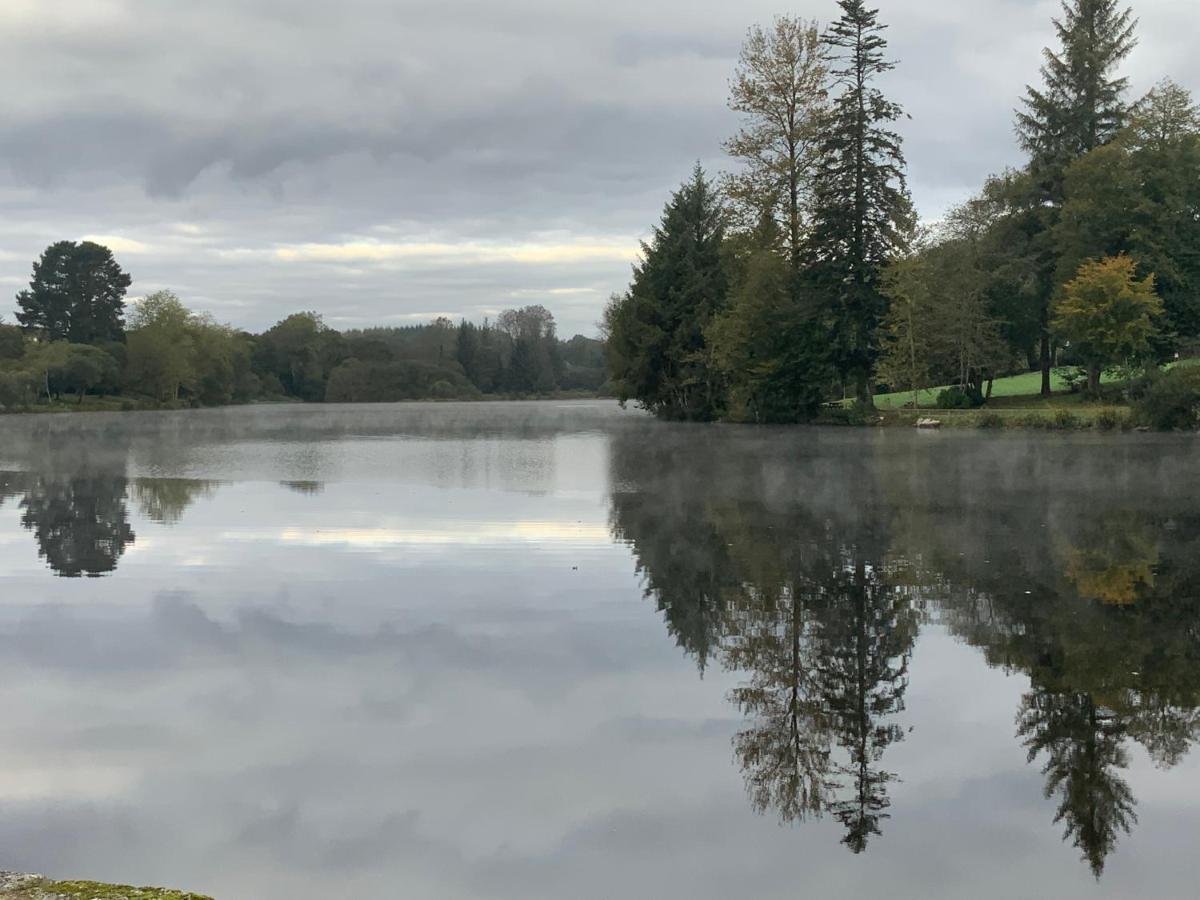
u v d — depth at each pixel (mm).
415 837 6504
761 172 53781
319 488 26062
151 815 6801
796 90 53156
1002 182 66562
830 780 7379
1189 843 6480
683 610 12195
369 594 13070
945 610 12172
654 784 7316
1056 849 6363
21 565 15102
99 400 109562
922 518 19625
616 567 14812
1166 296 53156
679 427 57969
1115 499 22328
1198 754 7863
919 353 54844
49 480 28594
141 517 20297
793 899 5789
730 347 56438
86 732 8289
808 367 55438
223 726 8398
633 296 65938
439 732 8273
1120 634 11086
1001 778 7438
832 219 53844
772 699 9062
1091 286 50469
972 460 32469
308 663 10109
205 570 14688
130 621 11719
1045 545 16531
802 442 42531
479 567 14820
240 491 25344
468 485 26609
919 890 5902
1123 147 54250
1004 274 58000
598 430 56750
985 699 9078
